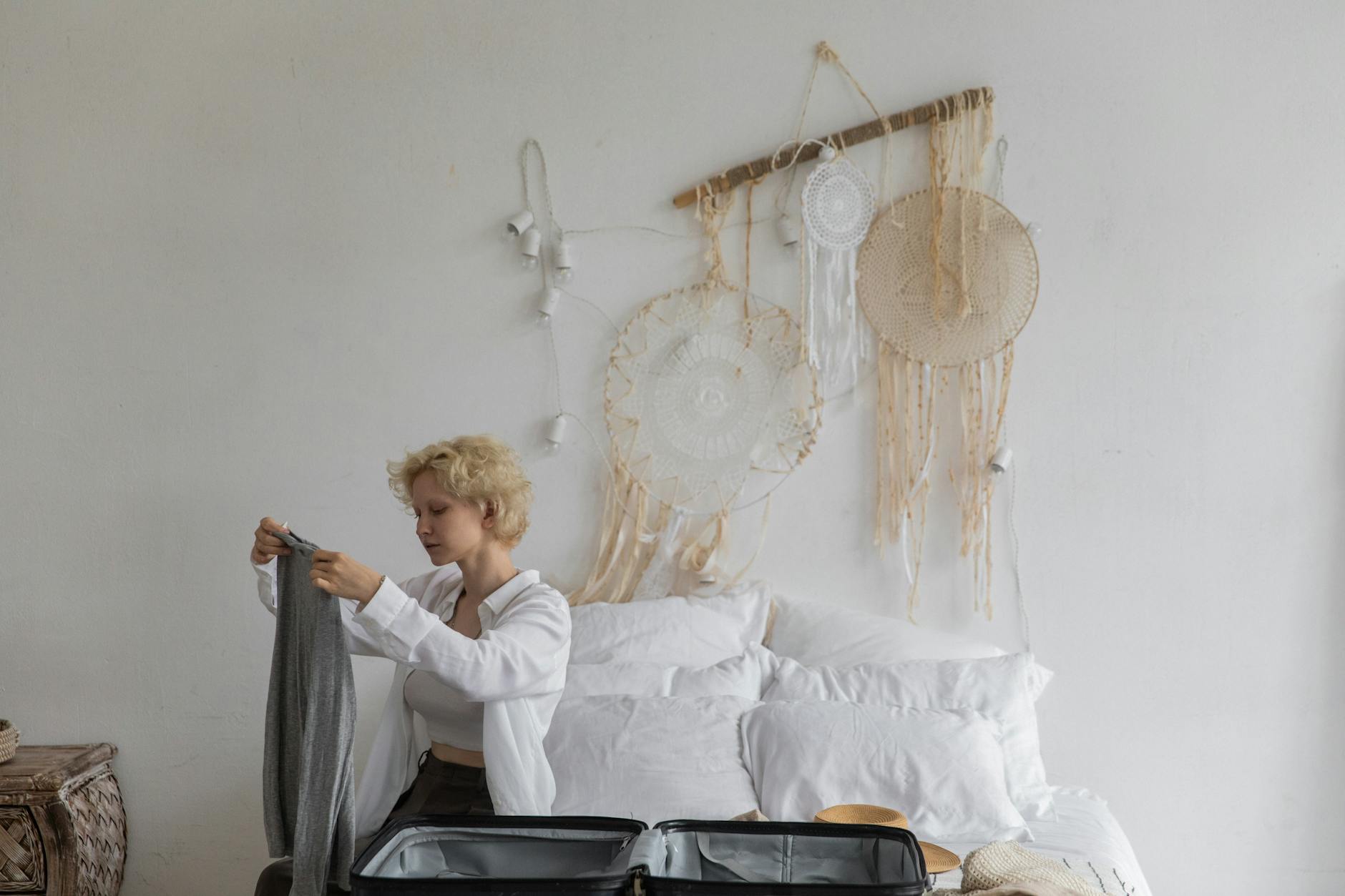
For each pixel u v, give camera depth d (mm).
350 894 1773
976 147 2934
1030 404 2932
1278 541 2875
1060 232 2924
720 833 1523
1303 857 2871
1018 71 2930
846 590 2965
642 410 3004
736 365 2984
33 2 3074
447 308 3043
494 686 1876
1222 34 2891
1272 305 2879
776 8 2980
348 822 1783
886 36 2957
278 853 1911
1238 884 2893
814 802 2223
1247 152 2887
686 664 2742
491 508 2096
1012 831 2209
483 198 3035
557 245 3010
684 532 2996
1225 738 2893
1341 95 2865
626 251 3012
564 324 3021
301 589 1885
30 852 2727
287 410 3057
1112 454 2914
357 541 3045
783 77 2980
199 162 3066
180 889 3057
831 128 2971
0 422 3074
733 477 2980
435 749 2184
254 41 3062
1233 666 2889
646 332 3004
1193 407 2898
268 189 3062
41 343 3068
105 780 3002
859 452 2967
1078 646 2920
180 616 3061
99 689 3070
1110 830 2391
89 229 3068
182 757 3062
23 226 3070
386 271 3049
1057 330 2926
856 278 2961
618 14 3014
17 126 3074
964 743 2305
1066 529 2922
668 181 3004
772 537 2980
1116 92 2912
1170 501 2902
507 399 3035
